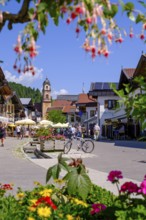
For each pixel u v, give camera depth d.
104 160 20.11
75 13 2.69
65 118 130.25
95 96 68.75
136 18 3.13
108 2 2.89
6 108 84.38
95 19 2.73
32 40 2.72
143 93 4.47
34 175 13.26
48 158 20.70
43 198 4.63
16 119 99.44
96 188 6.75
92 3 2.76
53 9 2.88
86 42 2.74
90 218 4.69
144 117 4.38
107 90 67.88
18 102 96.12
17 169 15.30
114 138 60.50
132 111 4.41
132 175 13.47
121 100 4.48
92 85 69.88
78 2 2.82
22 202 5.52
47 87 178.12
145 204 4.48
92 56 2.74
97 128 56.88
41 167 16.05
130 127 54.97
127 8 3.10
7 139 56.41
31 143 36.06
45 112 176.12
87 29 2.77
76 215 4.79
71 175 4.97
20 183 11.26
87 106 86.44
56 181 5.74
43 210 4.08
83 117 93.62
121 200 4.63
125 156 23.09
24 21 3.11
